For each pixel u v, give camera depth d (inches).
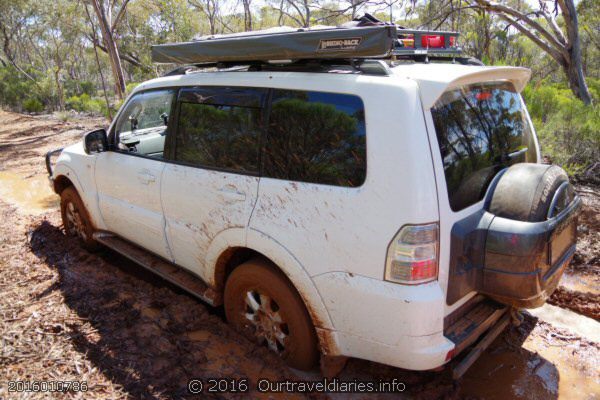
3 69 1122.7
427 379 121.0
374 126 95.9
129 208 162.1
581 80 431.5
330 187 102.4
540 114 296.7
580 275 176.1
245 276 122.9
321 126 105.0
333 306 105.0
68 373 120.8
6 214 263.3
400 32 120.9
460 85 105.7
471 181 103.1
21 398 111.6
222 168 125.6
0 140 562.6
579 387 120.5
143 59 981.2
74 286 168.2
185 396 112.5
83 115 843.4
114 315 148.1
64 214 209.9
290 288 114.0
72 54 1544.0
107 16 737.0
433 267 94.1
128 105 165.0
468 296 107.3
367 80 99.1
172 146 142.3
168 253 151.3
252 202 116.6
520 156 126.0
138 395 112.8
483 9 450.0
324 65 112.4
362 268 98.3
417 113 93.0
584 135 268.4
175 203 139.6
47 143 526.6
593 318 152.0
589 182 254.7
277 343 125.2
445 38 132.6
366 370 125.0
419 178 91.7
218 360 125.6
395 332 97.0
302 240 106.7
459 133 102.0
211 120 130.0
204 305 159.8
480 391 119.9
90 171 180.9
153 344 132.5
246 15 891.4
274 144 113.5
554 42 437.1
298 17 1103.6
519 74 122.7
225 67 136.2
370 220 96.1
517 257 98.3
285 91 112.8
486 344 113.8
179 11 888.3
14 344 133.0
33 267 186.2
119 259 198.8
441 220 94.4
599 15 628.7
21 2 1267.2
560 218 103.4
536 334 142.0
